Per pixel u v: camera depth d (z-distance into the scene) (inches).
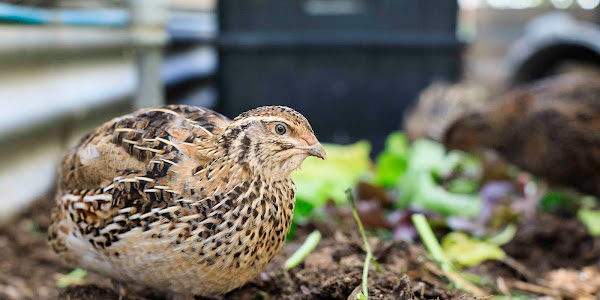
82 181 15.5
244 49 35.5
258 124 14.2
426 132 31.2
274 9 35.4
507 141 28.1
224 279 14.6
